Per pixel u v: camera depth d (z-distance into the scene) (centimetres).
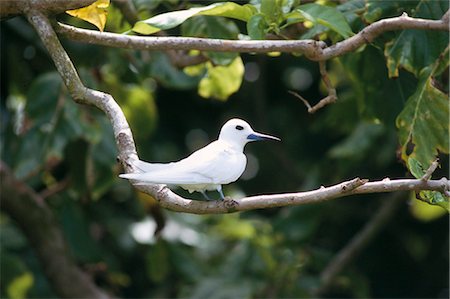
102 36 748
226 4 768
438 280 1662
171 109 1636
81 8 744
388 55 842
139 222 1436
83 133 1123
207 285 1331
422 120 823
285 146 1659
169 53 978
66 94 1139
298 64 1625
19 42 1271
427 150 819
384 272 1677
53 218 1208
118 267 1448
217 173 671
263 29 776
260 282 1349
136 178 613
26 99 1133
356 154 1307
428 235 1653
